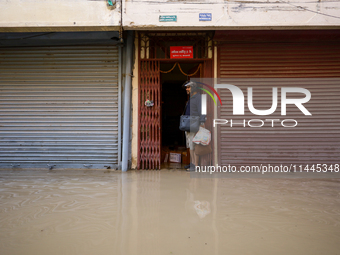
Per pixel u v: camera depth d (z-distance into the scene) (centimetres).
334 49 536
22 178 434
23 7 471
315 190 366
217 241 199
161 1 472
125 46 534
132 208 276
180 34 542
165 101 967
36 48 536
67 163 538
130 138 534
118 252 180
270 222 240
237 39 527
